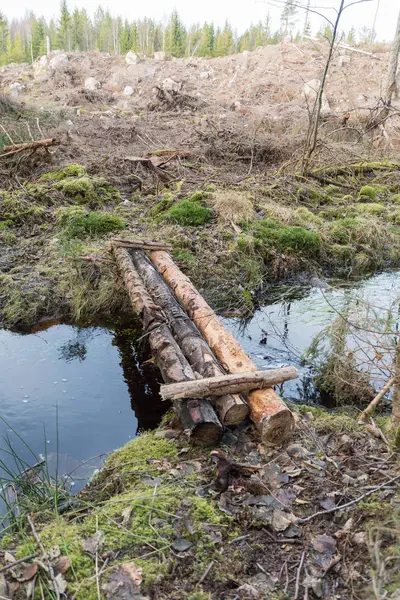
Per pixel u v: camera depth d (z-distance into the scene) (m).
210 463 2.80
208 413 2.87
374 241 6.75
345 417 3.26
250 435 2.99
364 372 3.84
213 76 23.05
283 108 16.77
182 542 2.25
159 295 4.23
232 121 14.79
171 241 6.25
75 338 4.79
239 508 2.46
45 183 8.07
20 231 6.70
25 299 5.10
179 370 3.21
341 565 2.11
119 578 2.06
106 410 3.75
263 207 7.32
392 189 8.91
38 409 3.72
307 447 2.90
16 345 4.62
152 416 3.70
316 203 8.02
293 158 9.93
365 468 2.67
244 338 4.72
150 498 2.50
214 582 2.06
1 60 45.38
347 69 19.53
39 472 3.05
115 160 9.20
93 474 2.98
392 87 13.76
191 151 10.36
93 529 2.32
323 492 2.52
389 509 2.28
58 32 46.59
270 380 3.05
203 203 7.40
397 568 1.98
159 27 45.88
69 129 12.41
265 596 2.00
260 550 2.22
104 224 6.58
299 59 21.05
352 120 12.75
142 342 4.66
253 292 5.59
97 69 24.52
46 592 2.00
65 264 5.75
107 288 5.20
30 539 2.28
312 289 5.80
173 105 17.41
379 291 5.66
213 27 44.69
